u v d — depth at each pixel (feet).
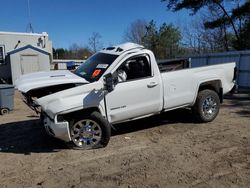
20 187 13.91
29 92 18.40
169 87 21.54
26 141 21.12
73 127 18.43
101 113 18.94
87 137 18.72
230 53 53.88
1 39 79.92
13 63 73.67
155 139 20.27
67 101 17.72
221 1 88.69
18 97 47.11
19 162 17.04
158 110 21.39
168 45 144.66
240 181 13.51
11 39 81.51
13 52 73.41
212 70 24.12
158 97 21.03
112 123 19.79
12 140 21.61
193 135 20.81
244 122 24.12
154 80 20.71
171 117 26.11
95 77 19.33
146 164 15.87
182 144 18.93
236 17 86.74
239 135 20.43
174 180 13.85
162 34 144.77
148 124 24.18
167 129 22.61
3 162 17.16
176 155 16.98
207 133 21.17
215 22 90.94
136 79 20.15
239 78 51.85
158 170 15.02
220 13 91.76
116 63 19.60
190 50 136.36
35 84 17.76
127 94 19.67
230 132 21.22
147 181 13.88
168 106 21.77
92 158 17.15
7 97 32.89
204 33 126.21
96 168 15.67
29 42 84.58
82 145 18.75
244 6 82.12
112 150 18.37
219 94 25.30
